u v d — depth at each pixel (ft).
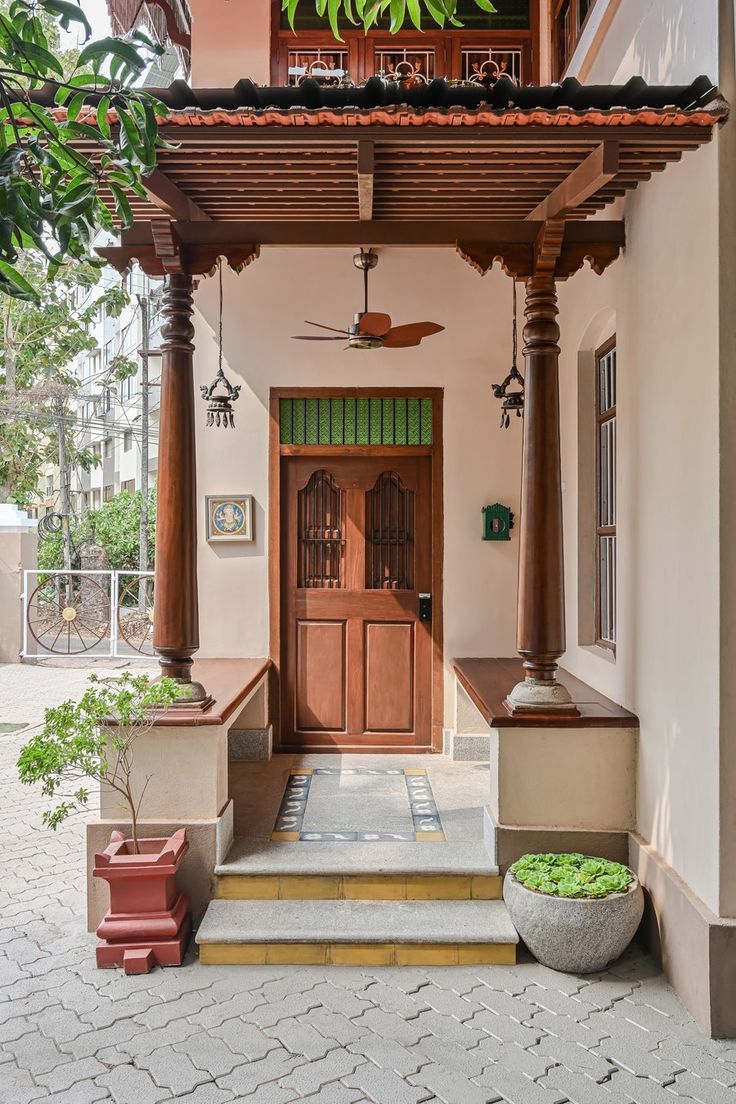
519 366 18.94
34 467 50.60
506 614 19.06
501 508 18.83
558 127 10.23
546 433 13.19
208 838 12.75
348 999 10.78
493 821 12.96
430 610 19.36
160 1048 9.73
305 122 10.21
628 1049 9.74
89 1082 9.14
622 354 13.73
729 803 10.01
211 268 13.58
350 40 18.88
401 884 12.72
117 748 12.01
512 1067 9.39
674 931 11.00
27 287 5.40
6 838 16.89
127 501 57.77
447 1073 9.29
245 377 18.99
